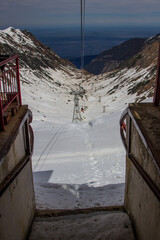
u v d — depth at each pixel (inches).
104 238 141.3
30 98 2719.0
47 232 150.7
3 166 106.7
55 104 2947.8
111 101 3112.7
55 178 416.2
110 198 244.7
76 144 741.9
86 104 3302.2
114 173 439.5
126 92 3206.2
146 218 116.7
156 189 99.0
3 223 99.7
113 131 819.4
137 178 133.7
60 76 5994.1
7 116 131.5
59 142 787.4
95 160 574.2
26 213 146.3
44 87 4057.6
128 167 155.7
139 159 128.9
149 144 103.3
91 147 692.1
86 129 1012.5
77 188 316.8
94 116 2409.0
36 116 1633.9
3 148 100.7
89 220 160.2
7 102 147.1
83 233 147.5
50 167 524.7
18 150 136.2
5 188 102.5
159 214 98.3
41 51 7308.1
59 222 161.9
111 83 4539.9
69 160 586.2
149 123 123.3
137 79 3531.0
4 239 99.0
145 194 118.4
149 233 111.4
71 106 3051.2
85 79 6097.4
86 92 4446.4
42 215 178.5
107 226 151.5
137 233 135.2
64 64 7716.5
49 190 296.0
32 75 4650.6
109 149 644.7
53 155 638.5
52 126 1088.2
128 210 160.1
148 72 3435.0
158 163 91.4
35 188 294.7
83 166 519.8
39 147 730.8
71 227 153.6
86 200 249.1
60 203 232.8
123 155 568.4
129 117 145.9
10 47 5816.9
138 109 142.9
